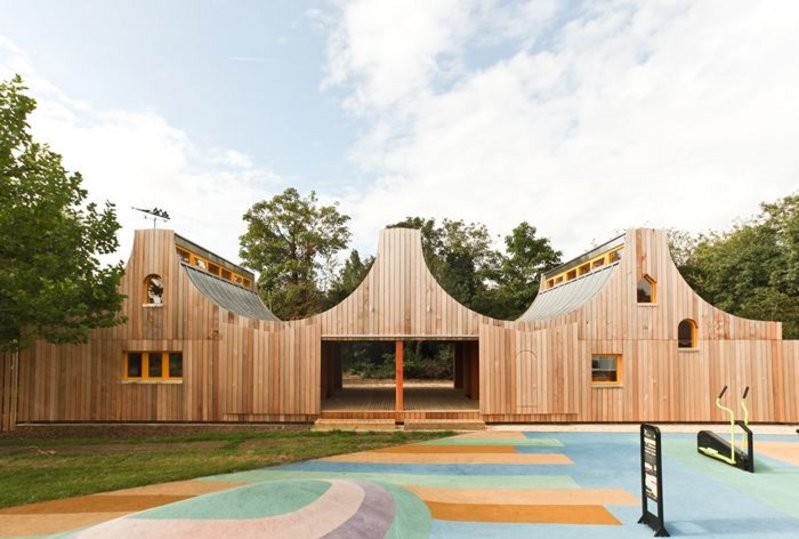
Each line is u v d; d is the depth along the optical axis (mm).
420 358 27625
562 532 5672
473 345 15766
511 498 6891
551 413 12445
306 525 4676
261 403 12422
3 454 9672
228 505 4836
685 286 12930
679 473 8234
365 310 12750
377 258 12938
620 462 8930
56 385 12375
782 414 12531
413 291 12852
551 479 7824
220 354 12516
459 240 33062
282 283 29734
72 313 10211
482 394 12469
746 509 6492
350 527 4887
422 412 12492
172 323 12594
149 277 12812
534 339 12641
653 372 12656
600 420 12492
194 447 10148
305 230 30438
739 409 12547
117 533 4250
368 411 12555
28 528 5730
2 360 12273
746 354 12734
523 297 29391
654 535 5594
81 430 12039
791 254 21469
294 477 7859
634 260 12938
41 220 9141
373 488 6246
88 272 10531
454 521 5996
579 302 14078
